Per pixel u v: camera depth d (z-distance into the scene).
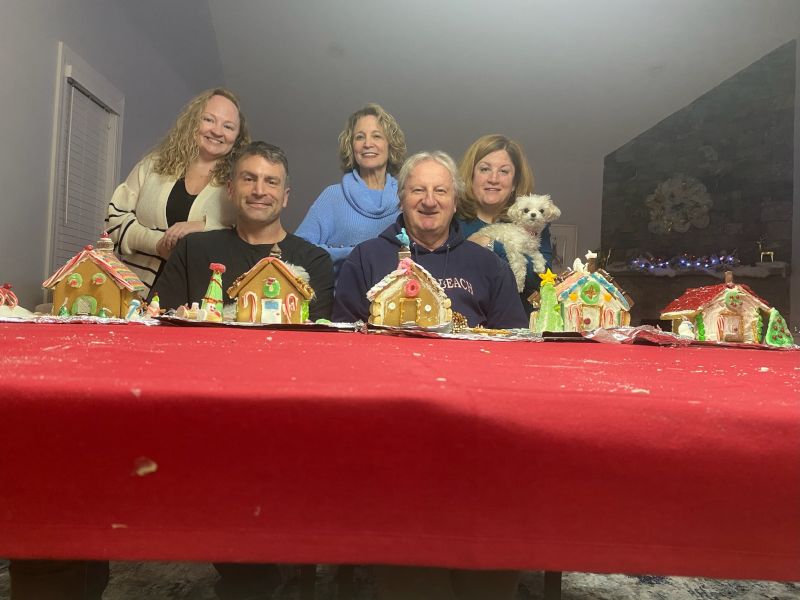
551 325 1.96
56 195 4.55
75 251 5.05
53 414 0.51
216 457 0.51
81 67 4.85
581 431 0.51
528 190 3.39
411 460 0.51
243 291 1.77
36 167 4.31
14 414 0.51
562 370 0.74
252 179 2.28
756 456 0.51
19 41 4.03
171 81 7.02
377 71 8.05
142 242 3.09
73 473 0.51
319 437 0.51
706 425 0.52
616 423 0.52
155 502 0.51
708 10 7.46
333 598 1.65
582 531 0.51
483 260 2.18
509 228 3.15
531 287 3.16
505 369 0.73
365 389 0.52
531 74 8.21
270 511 0.51
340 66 7.95
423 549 0.51
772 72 8.39
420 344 1.14
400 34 7.50
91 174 5.29
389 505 0.51
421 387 0.53
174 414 0.51
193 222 2.87
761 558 0.51
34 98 4.25
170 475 0.51
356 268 2.11
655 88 8.63
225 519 0.51
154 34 6.35
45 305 2.86
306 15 7.21
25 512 0.51
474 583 0.95
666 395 0.56
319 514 0.51
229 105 3.12
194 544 0.51
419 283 1.74
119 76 5.70
